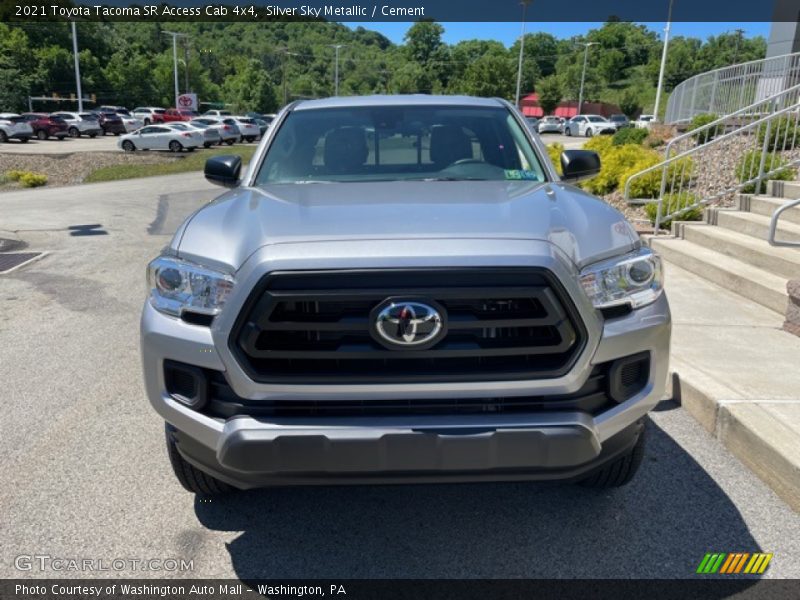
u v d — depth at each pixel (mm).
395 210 2646
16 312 6445
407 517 3053
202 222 2709
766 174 8180
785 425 3400
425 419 2289
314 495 3232
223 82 128125
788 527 2922
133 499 3191
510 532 2924
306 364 2312
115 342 5543
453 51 127438
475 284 2248
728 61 116375
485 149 3715
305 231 2408
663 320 2547
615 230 2652
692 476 3340
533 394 2312
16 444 3740
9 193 18078
